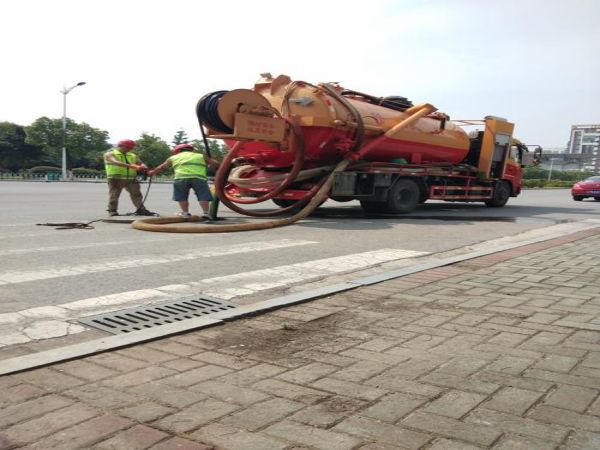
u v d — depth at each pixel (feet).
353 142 40.14
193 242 27.40
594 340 12.50
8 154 195.42
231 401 9.26
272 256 23.95
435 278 19.22
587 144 586.86
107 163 37.45
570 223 39.75
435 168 47.80
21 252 23.26
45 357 11.00
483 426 8.44
